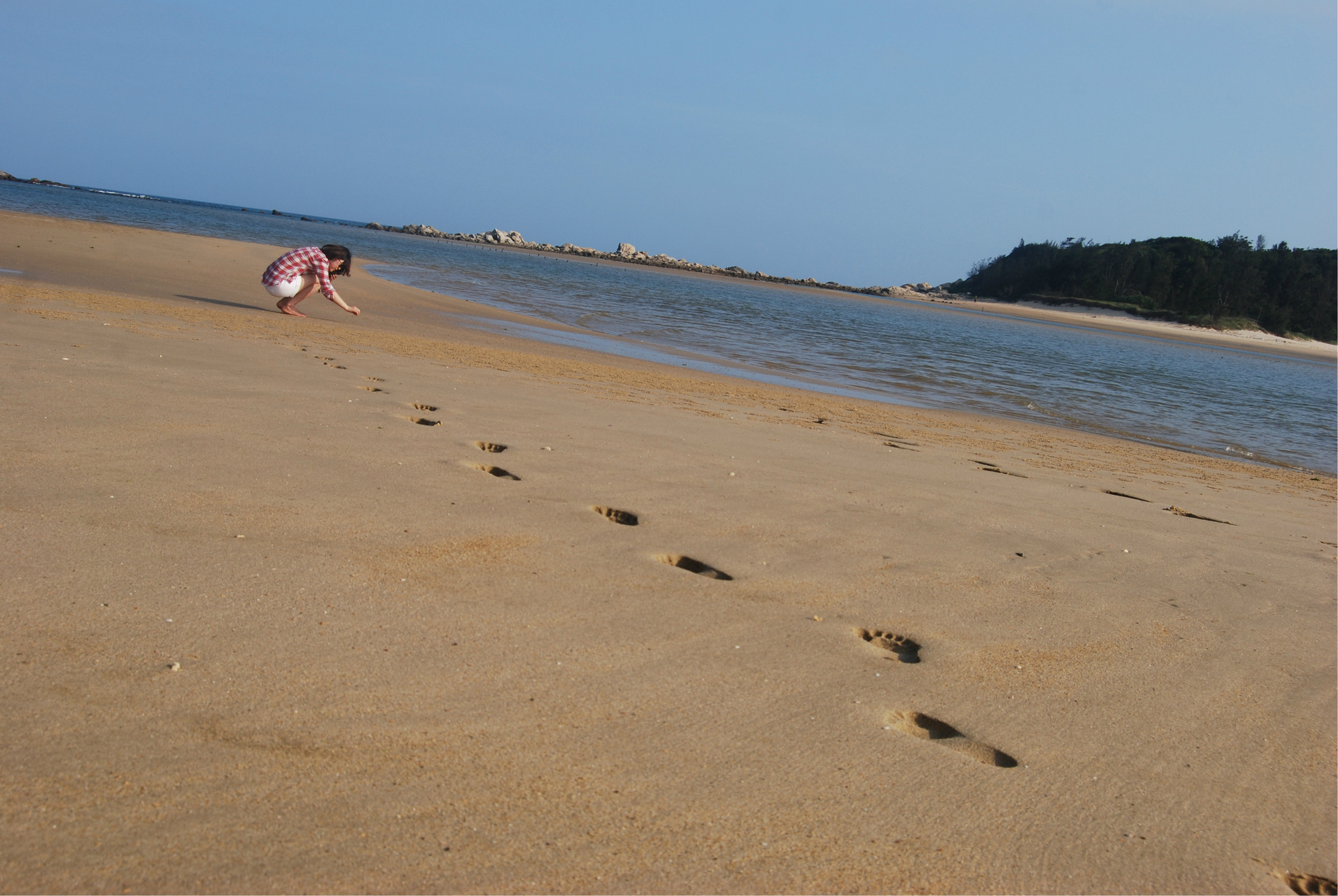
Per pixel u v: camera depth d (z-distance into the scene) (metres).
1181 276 106.50
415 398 6.53
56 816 1.79
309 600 2.90
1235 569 4.93
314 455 4.57
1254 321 99.50
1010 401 14.47
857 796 2.23
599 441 5.88
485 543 3.63
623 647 2.87
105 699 2.20
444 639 2.76
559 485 4.66
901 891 1.91
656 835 1.97
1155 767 2.60
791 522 4.55
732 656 2.92
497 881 1.76
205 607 2.75
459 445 5.23
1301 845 2.30
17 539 3.05
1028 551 4.67
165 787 1.91
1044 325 72.31
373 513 3.80
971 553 4.46
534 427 6.07
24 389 4.99
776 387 12.05
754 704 2.62
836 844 2.03
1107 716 2.88
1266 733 2.90
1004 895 1.95
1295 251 109.69
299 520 3.60
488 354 10.59
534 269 53.38
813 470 5.93
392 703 2.35
